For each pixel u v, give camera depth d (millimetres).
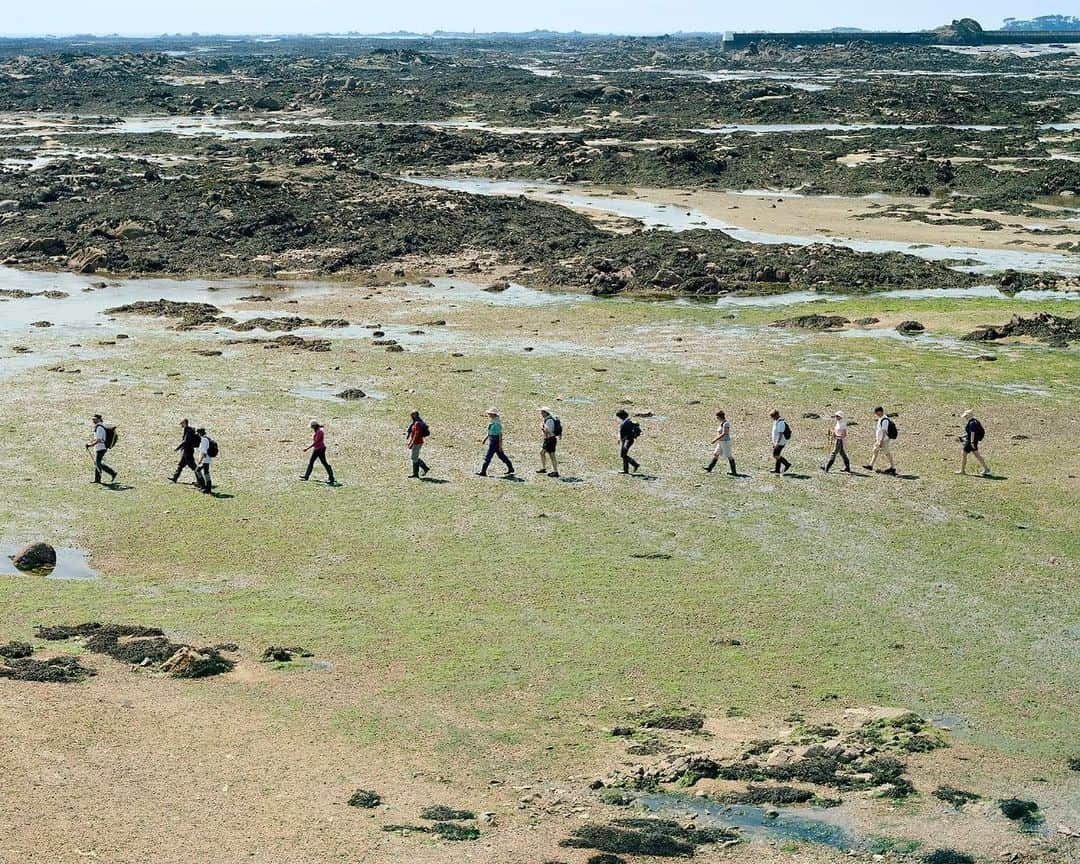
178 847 18547
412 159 123000
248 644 26859
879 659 26484
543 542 33219
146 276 74125
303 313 63125
